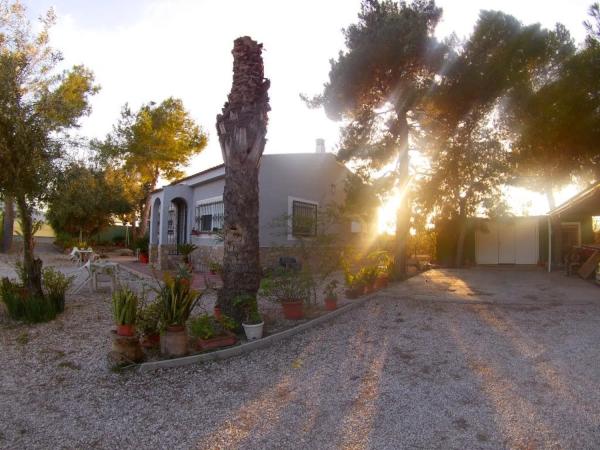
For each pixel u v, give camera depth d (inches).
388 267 518.0
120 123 1065.5
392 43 462.6
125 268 629.9
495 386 188.4
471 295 402.6
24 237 323.0
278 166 552.4
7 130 289.4
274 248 414.6
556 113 597.0
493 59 505.4
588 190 494.9
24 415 168.4
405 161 523.5
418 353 235.5
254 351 242.8
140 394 187.2
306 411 169.3
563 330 275.7
